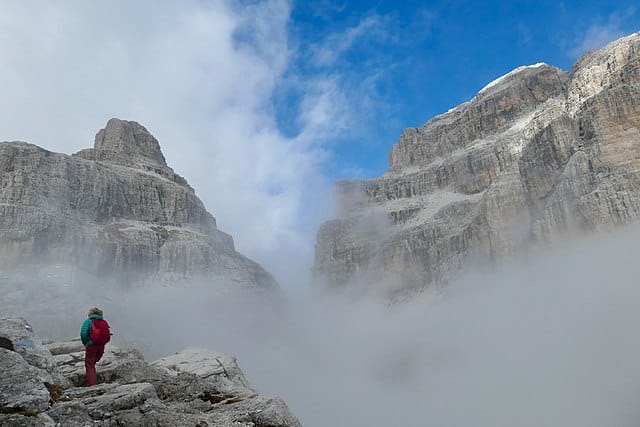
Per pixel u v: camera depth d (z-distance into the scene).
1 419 9.14
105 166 153.75
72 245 113.94
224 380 18.48
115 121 188.00
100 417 10.83
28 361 14.05
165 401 14.62
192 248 147.62
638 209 100.75
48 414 10.16
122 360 17.61
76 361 17.50
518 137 192.50
